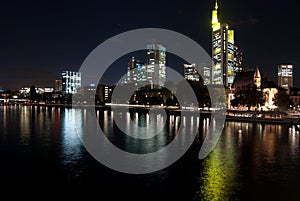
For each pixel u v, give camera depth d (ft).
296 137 268.41
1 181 119.75
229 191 108.58
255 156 175.32
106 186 114.21
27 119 450.30
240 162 157.79
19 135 261.44
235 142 234.58
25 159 161.07
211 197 102.53
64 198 101.04
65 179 122.93
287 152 189.98
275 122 422.00
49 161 156.35
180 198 101.30
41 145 207.92
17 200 98.99
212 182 119.96
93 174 131.54
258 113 480.23
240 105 595.06
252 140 247.09
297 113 554.05
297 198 101.71
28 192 106.63
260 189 110.83
